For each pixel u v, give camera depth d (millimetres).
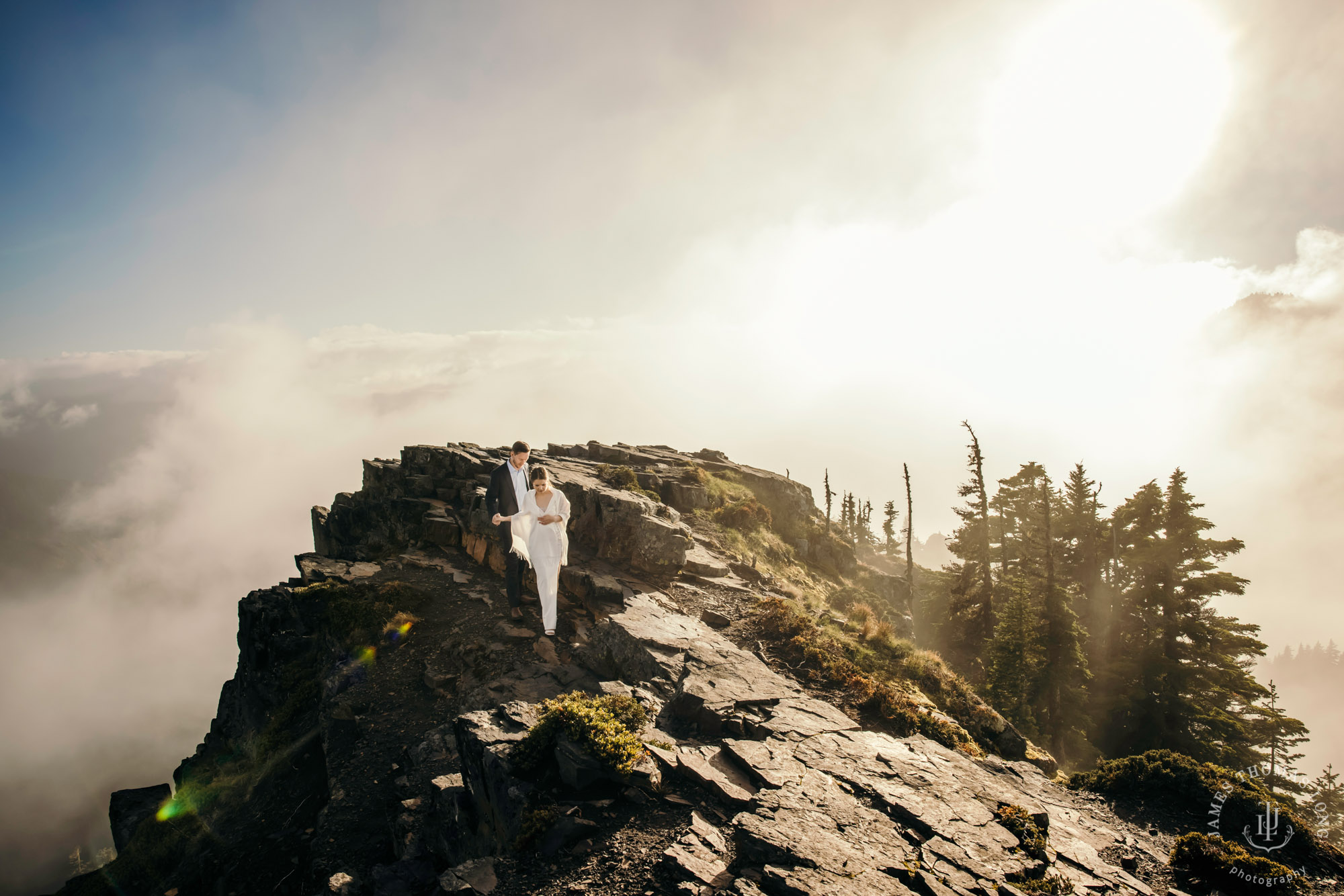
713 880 5953
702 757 8391
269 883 9719
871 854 6441
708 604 16328
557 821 6844
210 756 16406
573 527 19797
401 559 19312
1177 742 30609
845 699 12102
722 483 28562
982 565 42812
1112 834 8945
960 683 14211
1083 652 36469
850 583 28375
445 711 12227
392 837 9023
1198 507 34219
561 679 12133
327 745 12070
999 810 8062
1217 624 33562
